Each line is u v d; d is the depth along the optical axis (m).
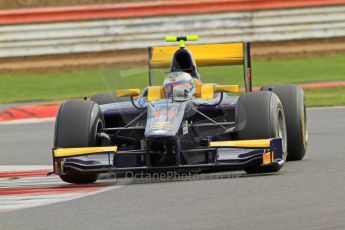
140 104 36.94
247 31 100.25
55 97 84.38
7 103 82.19
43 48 100.94
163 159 33.19
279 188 30.70
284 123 36.94
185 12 99.94
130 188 32.81
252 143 33.12
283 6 100.56
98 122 35.34
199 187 31.78
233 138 37.31
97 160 34.09
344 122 57.12
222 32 100.00
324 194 29.12
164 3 100.19
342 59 101.75
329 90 78.75
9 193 33.81
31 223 26.70
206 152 33.69
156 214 27.00
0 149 52.75
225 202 28.41
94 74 100.31
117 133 37.56
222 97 35.62
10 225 26.55
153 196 30.41
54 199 31.38
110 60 101.44
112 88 42.28
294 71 95.00
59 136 34.56
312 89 79.81
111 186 33.94
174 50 41.38
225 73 41.53
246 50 41.34
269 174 34.56
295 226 24.44
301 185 31.22
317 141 47.84
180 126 33.50
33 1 117.12
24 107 74.56
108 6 100.75
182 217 26.30
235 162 32.97
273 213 26.28
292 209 26.78
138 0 116.00
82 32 100.81
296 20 100.88
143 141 36.03
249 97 34.91
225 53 41.09
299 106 38.78
